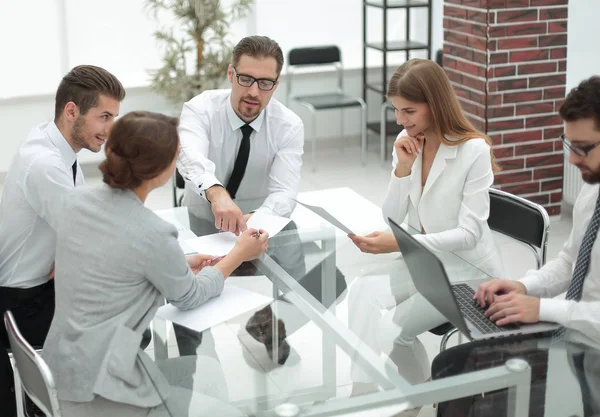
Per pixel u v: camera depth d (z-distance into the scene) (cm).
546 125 475
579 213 218
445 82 246
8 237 241
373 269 232
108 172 179
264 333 194
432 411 198
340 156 650
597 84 184
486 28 450
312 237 258
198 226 266
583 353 181
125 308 182
